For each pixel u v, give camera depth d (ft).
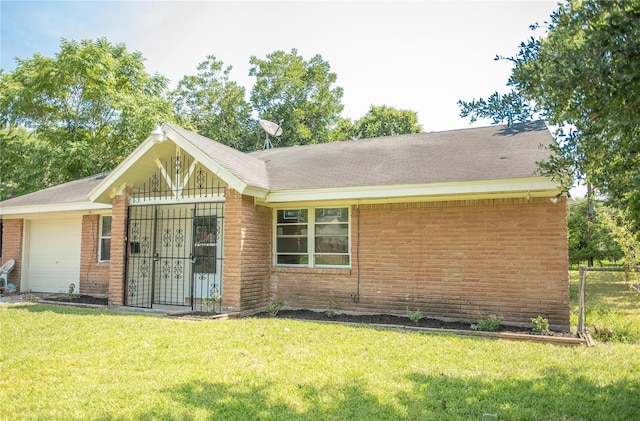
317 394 16.31
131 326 28.02
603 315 34.47
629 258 40.75
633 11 9.65
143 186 39.78
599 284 64.18
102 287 45.60
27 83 82.64
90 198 38.29
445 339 25.27
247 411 14.79
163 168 37.35
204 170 38.22
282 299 37.42
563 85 10.78
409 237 33.73
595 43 10.14
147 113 81.10
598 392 16.88
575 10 11.69
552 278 29.35
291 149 51.21
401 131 132.98
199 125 118.42
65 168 78.59
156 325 28.43
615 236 47.93
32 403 15.29
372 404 15.44
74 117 84.48
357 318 32.96
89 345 23.02
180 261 43.01
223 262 34.06
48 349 22.25
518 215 30.55
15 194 82.74
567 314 28.78
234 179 32.83
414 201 33.53
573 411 15.16
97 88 81.10
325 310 35.94
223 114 121.70
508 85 13.65
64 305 39.04
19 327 27.43
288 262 38.22
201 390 16.60
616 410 15.26
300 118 114.73
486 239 31.35
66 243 49.98
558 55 10.93
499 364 20.33
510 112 14.58
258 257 36.19
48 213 49.03
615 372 19.20
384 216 34.71
